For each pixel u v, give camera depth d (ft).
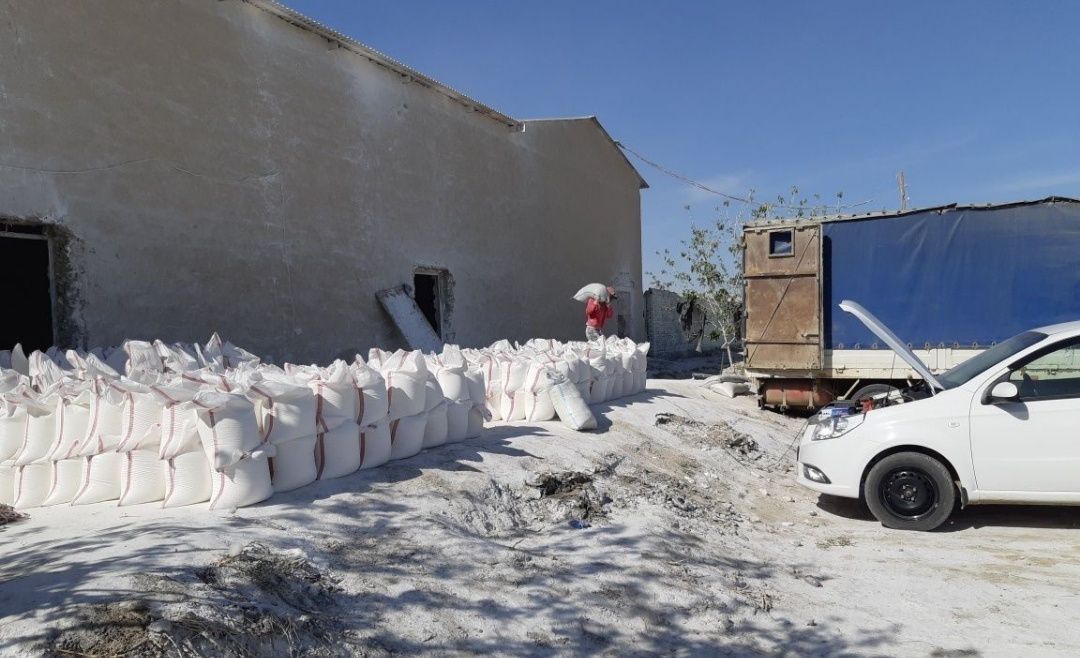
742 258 37.88
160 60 28.32
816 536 20.20
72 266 25.09
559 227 60.90
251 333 31.76
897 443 20.39
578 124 64.64
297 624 10.57
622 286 73.36
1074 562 17.19
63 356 21.86
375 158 39.88
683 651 12.63
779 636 13.35
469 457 20.12
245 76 32.04
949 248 33.71
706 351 90.48
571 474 20.67
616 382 33.63
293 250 34.12
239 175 31.55
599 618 13.26
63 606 9.58
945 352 33.65
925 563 17.43
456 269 46.91
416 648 11.15
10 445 16.52
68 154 25.09
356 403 17.81
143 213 27.48
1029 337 20.88
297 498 15.35
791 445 32.24
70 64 25.21
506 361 27.58
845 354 35.58
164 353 22.03
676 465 25.64
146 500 15.12
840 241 35.86
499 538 16.48
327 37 36.19
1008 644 12.89
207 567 11.41
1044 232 32.17
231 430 14.44
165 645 9.12
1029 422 19.33
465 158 48.29
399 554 13.76
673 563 16.12
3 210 23.18
